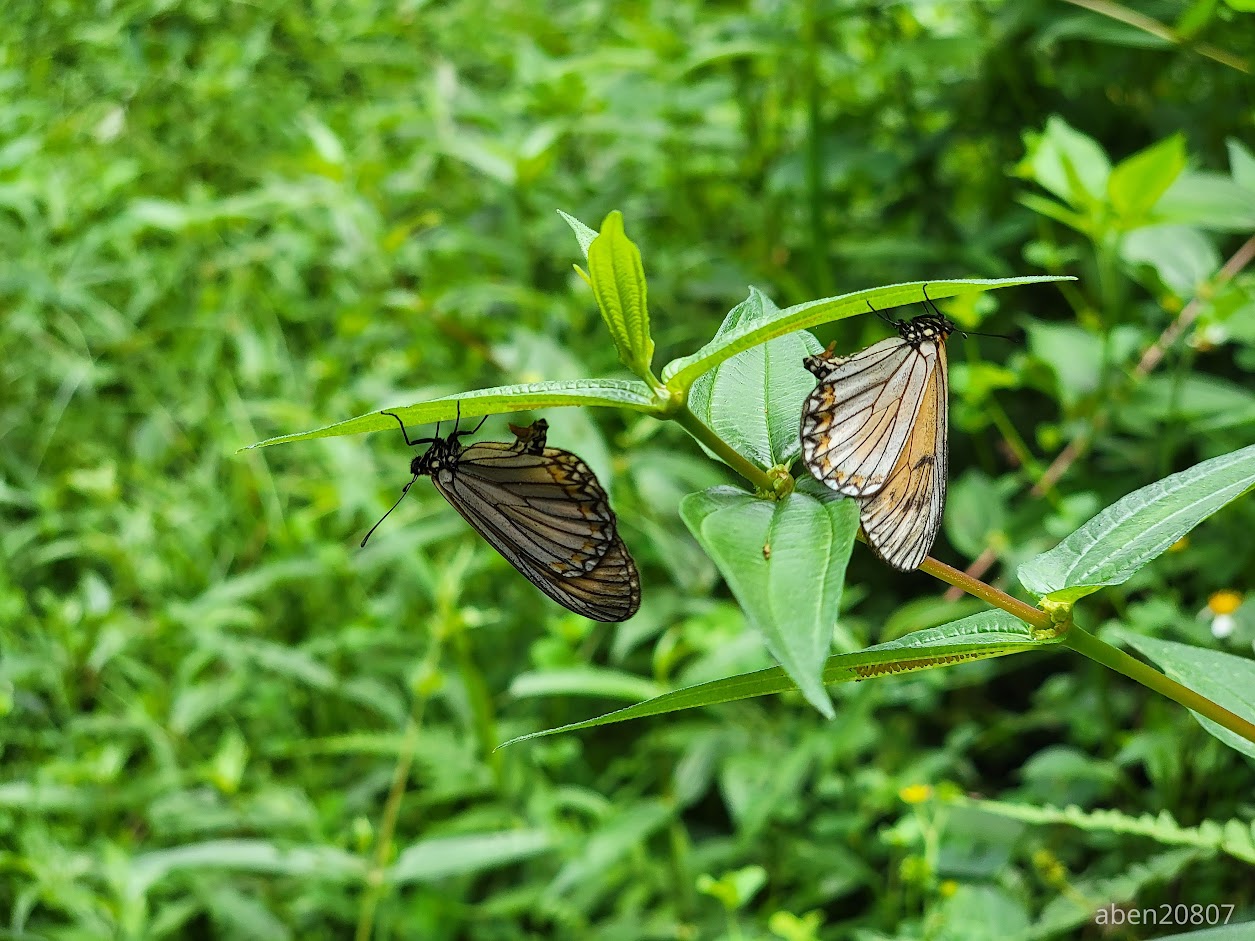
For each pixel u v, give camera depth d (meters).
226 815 0.54
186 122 0.88
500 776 0.55
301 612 0.69
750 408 0.33
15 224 0.87
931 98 0.76
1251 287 0.52
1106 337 0.54
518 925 0.57
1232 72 0.64
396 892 0.55
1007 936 0.46
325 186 0.73
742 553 0.30
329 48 0.92
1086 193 0.51
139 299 0.80
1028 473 0.59
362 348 0.75
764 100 0.81
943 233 0.72
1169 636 0.53
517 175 0.69
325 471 0.71
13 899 0.56
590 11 0.95
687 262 0.74
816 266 0.68
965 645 0.32
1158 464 0.56
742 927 0.54
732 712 0.59
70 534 0.74
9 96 0.90
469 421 0.66
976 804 0.47
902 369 0.32
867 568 0.69
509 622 0.65
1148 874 0.44
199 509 0.71
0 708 0.56
